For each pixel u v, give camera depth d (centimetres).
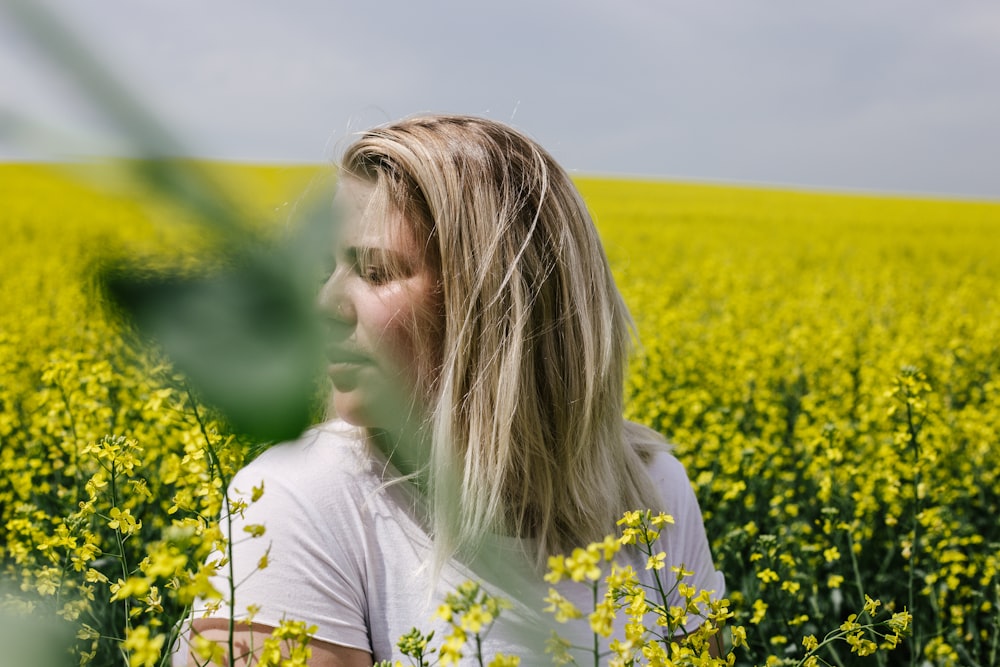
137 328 17
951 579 307
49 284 979
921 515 291
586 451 146
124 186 15
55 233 1319
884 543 363
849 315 975
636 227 2091
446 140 122
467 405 128
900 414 332
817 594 310
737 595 280
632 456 166
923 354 688
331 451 142
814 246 1844
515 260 126
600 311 149
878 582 348
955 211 2770
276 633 108
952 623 306
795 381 657
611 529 154
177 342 17
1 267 1105
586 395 145
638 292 1002
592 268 149
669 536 168
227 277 17
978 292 1398
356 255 24
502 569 136
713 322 907
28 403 460
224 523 128
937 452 406
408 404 118
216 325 17
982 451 438
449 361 121
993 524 411
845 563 330
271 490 133
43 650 19
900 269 1598
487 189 124
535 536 146
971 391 656
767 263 1550
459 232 119
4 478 342
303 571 129
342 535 135
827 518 317
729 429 428
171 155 15
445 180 117
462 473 128
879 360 680
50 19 13
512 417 129
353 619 133
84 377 320
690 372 609
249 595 125
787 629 281
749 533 307
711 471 396
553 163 146
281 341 18
